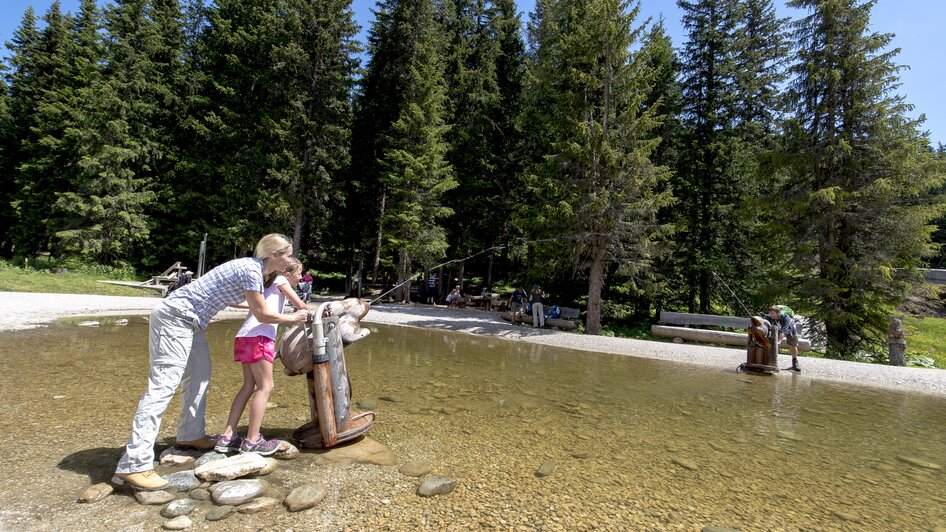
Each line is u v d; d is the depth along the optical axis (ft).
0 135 95.09
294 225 78.33
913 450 13.82
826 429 15.83
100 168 73.72
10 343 24.39
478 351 31.30
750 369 27.68
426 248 66.23
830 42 40.78
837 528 8.70
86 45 81.15
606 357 31.48
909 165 37.50
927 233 37.65
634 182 40.93
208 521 7.83
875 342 40.04
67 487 8.70
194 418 10.85
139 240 78.79
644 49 43.09
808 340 40.45
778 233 43.65
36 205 86.12
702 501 9.62
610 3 42.78
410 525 7.98
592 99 45.62
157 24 84.69
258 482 9.14
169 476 9.29
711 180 54.29
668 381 23.40
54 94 84.64
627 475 10.83
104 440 11.21
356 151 84.07
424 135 68.23
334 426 11.45
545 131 57.11
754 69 58.29
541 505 8.99
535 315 46.96
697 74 57.36
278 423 13.43
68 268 71.97
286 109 75.41
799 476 11.36
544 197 48.06
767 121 58.44
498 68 81.10
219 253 82.58
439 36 81.41
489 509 8.71
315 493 8.87
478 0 88.79
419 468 10.57
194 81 85.87
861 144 39.47
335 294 86.84
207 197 78.74
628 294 57.93
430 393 18.21
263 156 74.95
